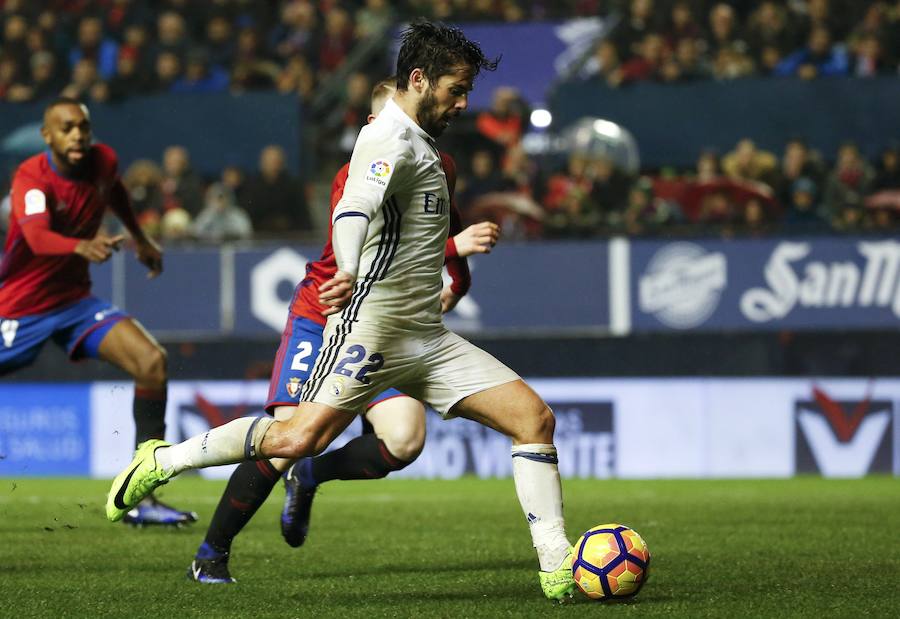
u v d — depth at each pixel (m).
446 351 17.09
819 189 48.03
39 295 25.31
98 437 45.25
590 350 45.22
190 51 55.59
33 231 23.86
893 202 47.09
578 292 44.16
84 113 24.59
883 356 44.41
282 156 49.34
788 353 44.81
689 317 44.00
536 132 54.16
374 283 16.56
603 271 44.12
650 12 54.06
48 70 55.31
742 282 43.84
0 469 45.12
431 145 16.73
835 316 43.59
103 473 45.09
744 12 57.19
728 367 45.00
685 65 50.88
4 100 52.84
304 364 19.31
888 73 50.41
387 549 23.48
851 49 53.06
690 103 50.41
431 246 16.77
